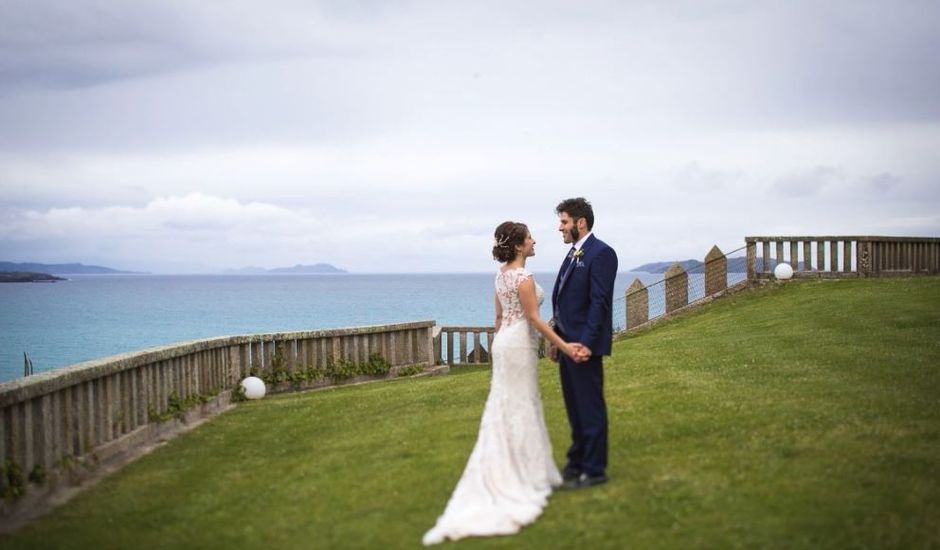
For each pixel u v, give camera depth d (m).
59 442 9.70
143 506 8.67
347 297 138.38
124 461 10.96
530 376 7.86
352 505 7.81
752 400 11.14
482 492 7.36
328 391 17.69
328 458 9.90
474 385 15.14
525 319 7.93
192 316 81.62
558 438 10.06
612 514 6.95
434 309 89.00
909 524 6.34
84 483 9.87
